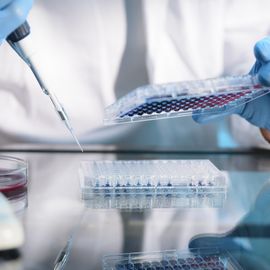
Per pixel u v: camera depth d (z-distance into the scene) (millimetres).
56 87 1389
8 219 729
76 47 1375
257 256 717
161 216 878
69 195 992
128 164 1100
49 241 757
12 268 667
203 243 762
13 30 901
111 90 1406
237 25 1393
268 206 936
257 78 850
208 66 1406
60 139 1425
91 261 694
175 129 1440
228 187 1062
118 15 1361
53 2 1342
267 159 1357
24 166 1020
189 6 1366
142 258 707
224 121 1436
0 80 1373
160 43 1385
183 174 1016
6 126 1402
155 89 809
